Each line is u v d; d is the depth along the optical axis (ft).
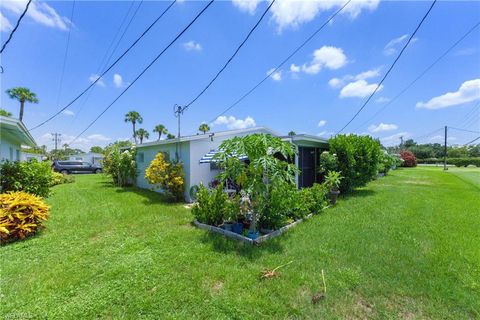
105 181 59.57
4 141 33.37
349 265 13.39
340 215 24.21
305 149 38.63
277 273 12.44
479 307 9.84
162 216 23.94
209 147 34.22
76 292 10.80
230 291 10.88
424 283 11.58
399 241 17.01
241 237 17.15
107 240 17.21
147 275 12.16
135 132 138.41
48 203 31.01
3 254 14.94
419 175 73.56
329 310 9.74
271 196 19.01
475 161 147.33
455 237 17.78
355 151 37.24
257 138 18.02
